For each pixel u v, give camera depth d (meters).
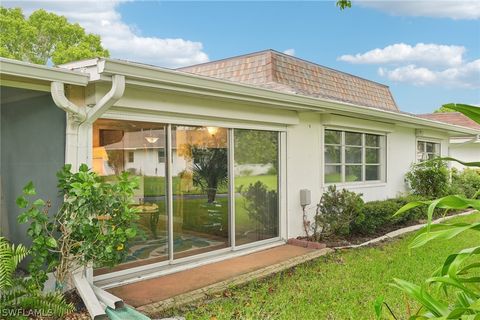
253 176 6.65
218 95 5.23
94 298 3.87
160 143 5.30
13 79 3.91
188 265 5.52
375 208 8.13
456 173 14.09
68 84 4.15
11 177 4.06
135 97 4.77
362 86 12.06
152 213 5.20
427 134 12.36
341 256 6.41
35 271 3.60
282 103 6.14
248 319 3.86
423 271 5.46
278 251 6.54
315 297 4.50
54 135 4.40
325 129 8.19
